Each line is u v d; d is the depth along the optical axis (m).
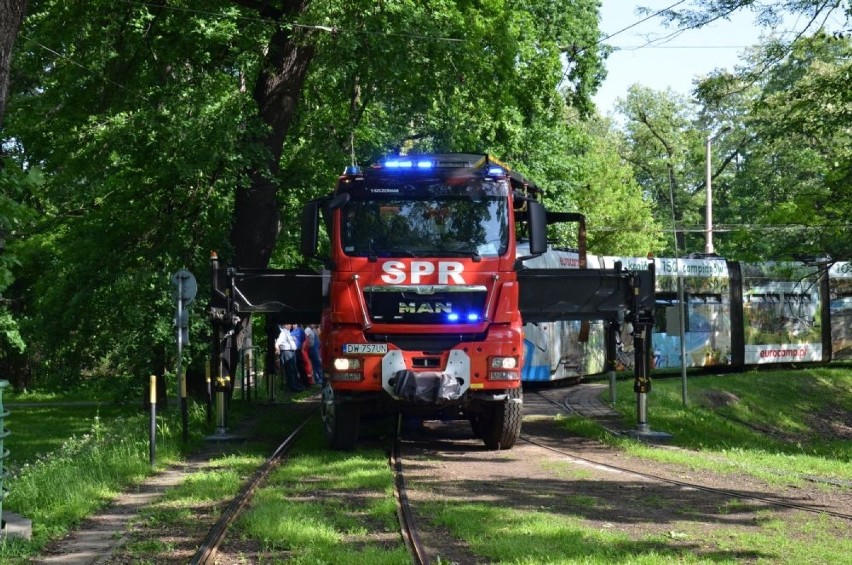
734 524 9.39
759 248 26.75
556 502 10.51
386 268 14.30
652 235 56.44
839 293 38.78
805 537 8.81
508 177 14.89
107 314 21.39
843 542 8.56
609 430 17.31
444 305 14.27
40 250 26.22
